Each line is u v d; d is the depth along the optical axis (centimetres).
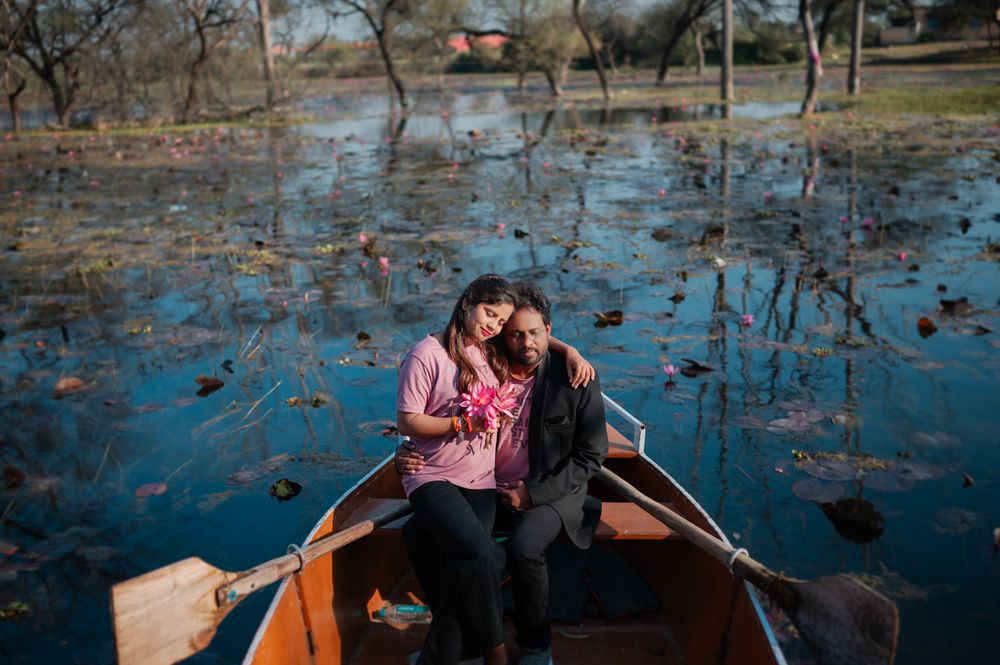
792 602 247
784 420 459
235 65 2758
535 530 286
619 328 609
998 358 531
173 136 2170
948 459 418
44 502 415
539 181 1273
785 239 846
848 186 1122
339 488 419
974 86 2642
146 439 475
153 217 1115
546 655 287
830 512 375
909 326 592
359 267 800
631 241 862
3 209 1220
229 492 418
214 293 739
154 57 2516
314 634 283
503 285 285
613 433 386
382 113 2792
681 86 3612
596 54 3002
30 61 2358
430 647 273
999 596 321
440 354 291
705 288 696
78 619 331
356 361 568
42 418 504
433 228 960
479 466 297
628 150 1605
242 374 557
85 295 753
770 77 4028
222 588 252
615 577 331
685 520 292
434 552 296
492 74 5194
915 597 321
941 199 1008
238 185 1360
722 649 276
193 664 304
